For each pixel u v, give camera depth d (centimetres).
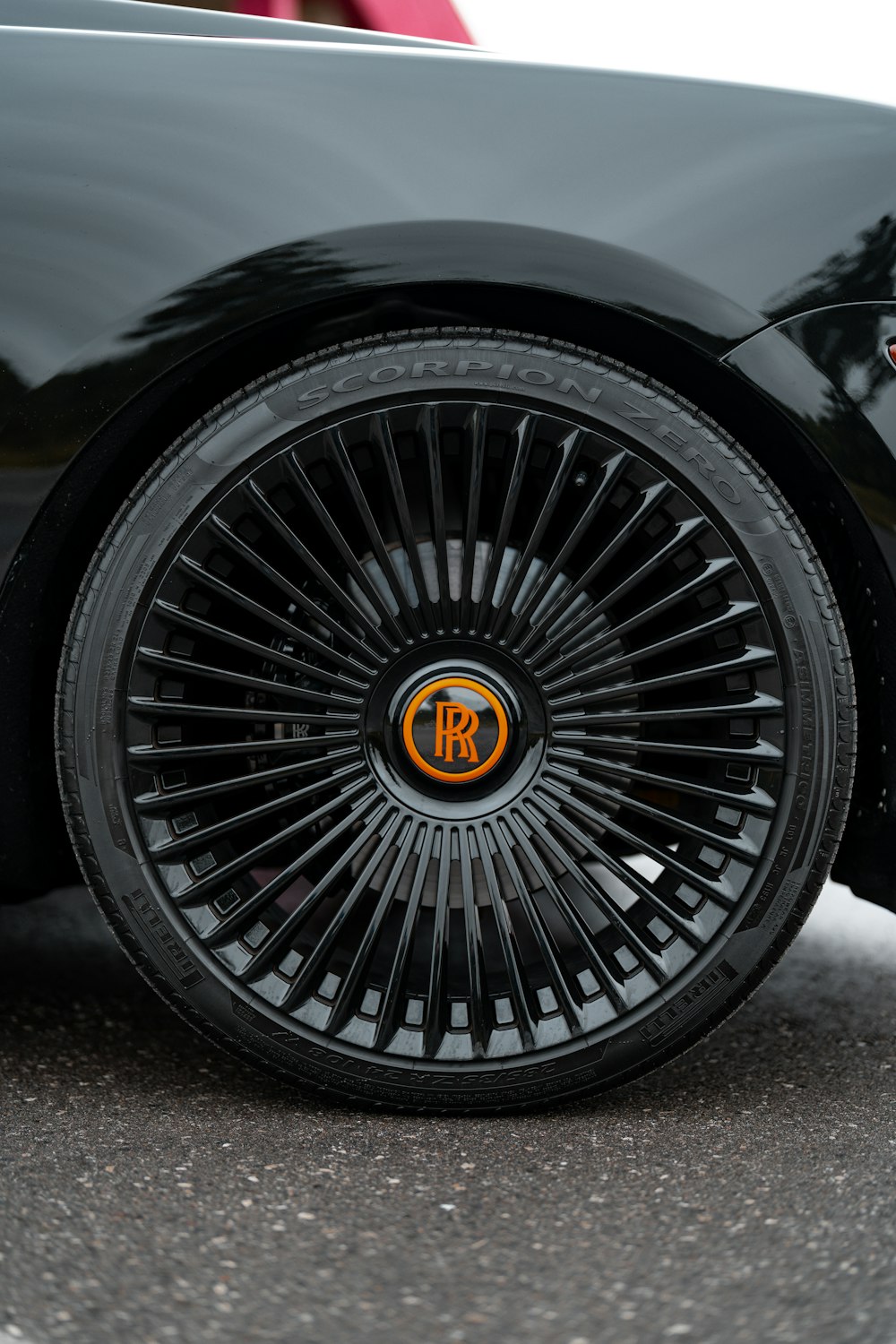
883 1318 93
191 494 135
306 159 133
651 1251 104
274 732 142
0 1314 93
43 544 136
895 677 141
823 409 134
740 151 136
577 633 139
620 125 136
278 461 136
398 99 136
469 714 139
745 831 138
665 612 142
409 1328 92
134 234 133
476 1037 139
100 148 135
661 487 137
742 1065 164
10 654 138
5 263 133
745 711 138
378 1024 139
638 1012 139
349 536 142
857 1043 176
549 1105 142
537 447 139
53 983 208
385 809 140
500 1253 104
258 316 132
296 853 143
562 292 133
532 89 137
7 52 139
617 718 140
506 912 140
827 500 139
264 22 166
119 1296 96
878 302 135
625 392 137
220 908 139
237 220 132
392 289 134
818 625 137
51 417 133
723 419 143
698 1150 130
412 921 140
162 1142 130
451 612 138
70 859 150
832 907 289
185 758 137
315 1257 103
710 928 139
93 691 135
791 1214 112
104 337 132
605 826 140
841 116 138
